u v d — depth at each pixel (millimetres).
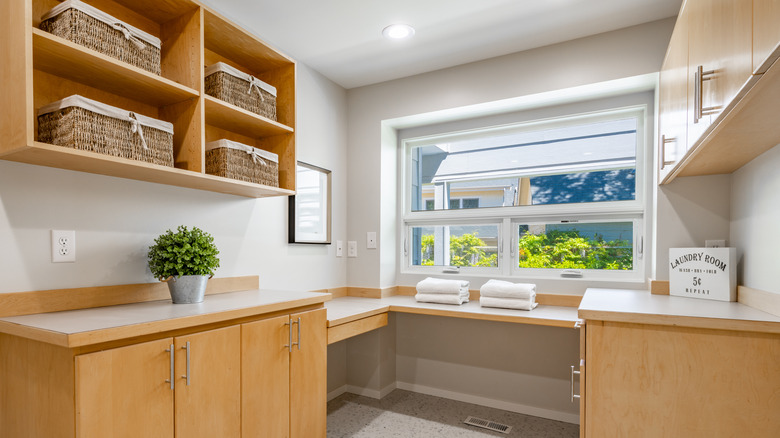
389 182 3250
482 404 2881
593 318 1570
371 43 2541
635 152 2664
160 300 1852
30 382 1242
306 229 2785
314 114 2893
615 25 2330
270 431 1709
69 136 1328
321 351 2029
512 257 2988
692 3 1487
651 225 2555
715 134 1363
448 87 2881
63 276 1568
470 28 2361
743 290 1790
